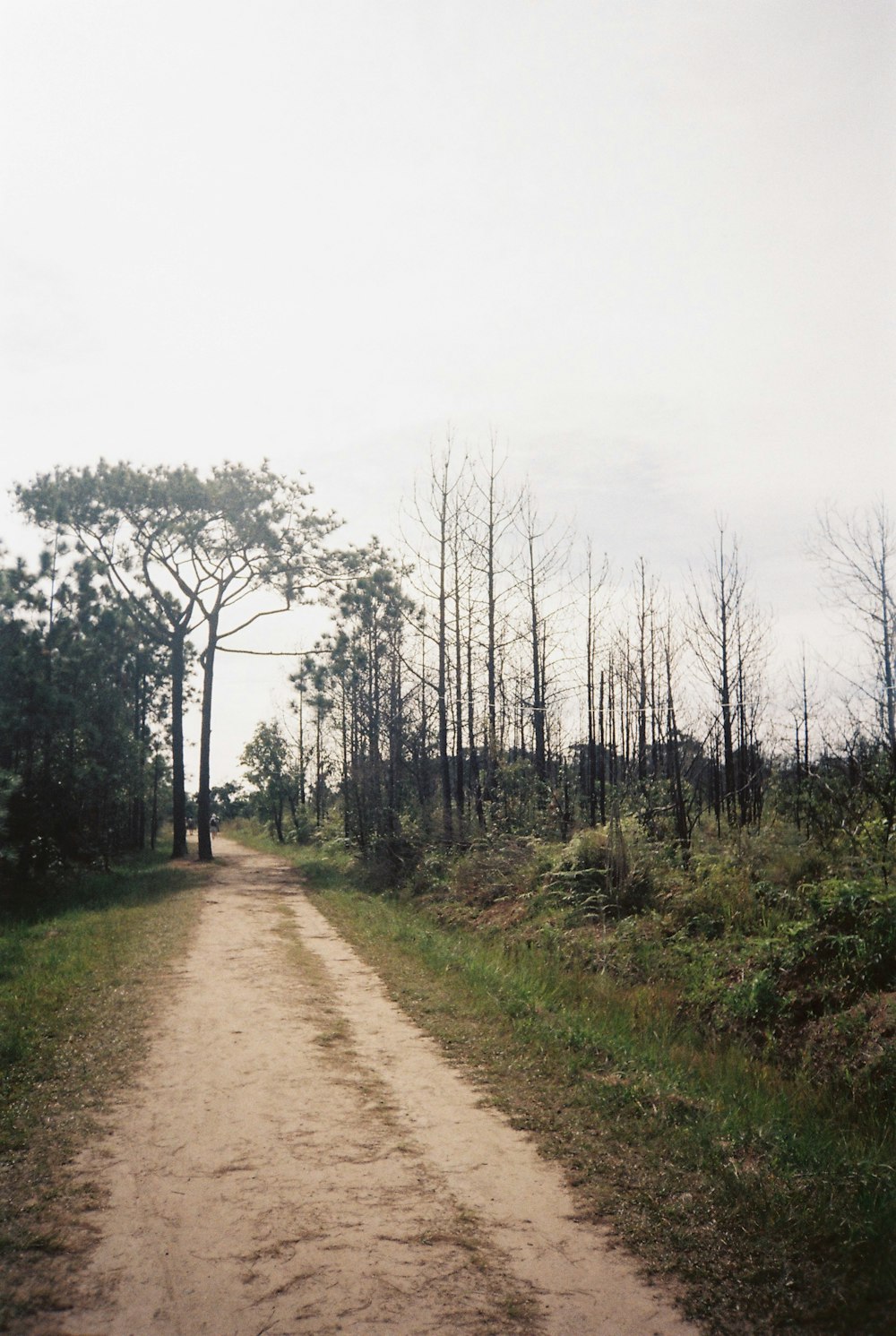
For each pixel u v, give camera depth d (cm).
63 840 2331
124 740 2872
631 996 1036
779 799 1909
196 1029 912
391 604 2992
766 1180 536
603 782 2238
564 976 1159
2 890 2119
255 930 1636
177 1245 461
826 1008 870
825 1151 585
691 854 1580
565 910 1455
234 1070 775
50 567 2392
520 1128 643
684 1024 952
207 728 3541
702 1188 533
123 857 3491
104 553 3419
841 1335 388
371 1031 923
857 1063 765
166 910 1897
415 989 1124
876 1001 834
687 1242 470
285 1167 567
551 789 2228
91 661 2541
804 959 963
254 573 3494
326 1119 656
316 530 3447
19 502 3275
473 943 1460
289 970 1243
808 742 1880
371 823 3028
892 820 1208
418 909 1930
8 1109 662
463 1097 715
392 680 2900
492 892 1780
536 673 2423
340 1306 405
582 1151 599
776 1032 880
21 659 2186
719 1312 407
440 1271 439
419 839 2464
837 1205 493
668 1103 680
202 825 3531
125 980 1134
